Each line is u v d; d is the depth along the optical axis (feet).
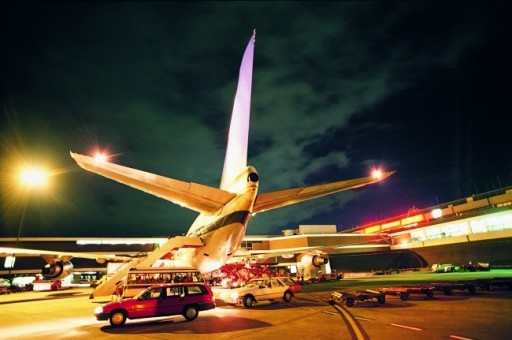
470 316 41.06
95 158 46.39
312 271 156.35
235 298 61.16
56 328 45.62
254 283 64.80
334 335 33.73
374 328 36.17
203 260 75.05
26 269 196.65
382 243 229.25
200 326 42.70
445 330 33.86
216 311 57.88
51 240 207.51
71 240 211.61
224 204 64.75
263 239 236.22
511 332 32.19
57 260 91.40
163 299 46.98
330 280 155.22
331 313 48.57
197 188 56.80
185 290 48.98
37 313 63.62
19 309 71.56
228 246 67.46
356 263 218.38
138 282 59.62
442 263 187.11
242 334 36.42
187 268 64.23
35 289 164.55
